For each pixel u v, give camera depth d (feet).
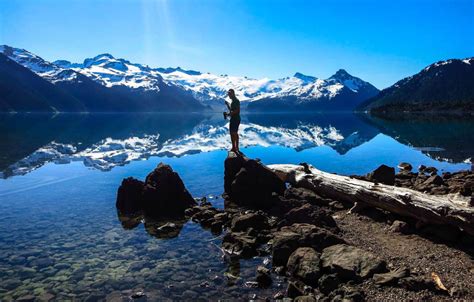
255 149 132.77
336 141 165.37
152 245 44.50
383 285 32.12
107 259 40.22
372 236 44.68
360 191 53.62
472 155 116.98
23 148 131.44
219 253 42.24
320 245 39.83
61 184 75.15
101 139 172.96
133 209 58.75
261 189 62.03
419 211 44.42
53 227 50.29
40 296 32.50
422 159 108.88
